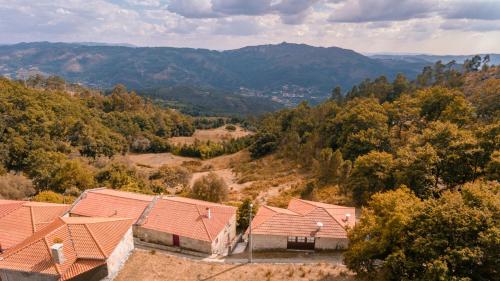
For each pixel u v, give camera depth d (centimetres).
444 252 2069
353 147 6334
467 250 1984
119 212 3753
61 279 2453
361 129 6812
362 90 11806
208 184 5303
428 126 6631
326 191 5409
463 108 6372
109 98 16062
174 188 7169
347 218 3641
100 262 2645
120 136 12006
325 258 3319
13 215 3269
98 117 12925
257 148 10062
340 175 5628
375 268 2541
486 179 3700
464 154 4062
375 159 4566
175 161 11381
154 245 3544
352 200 4869
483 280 2002
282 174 7394
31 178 6825
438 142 4447
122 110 15762
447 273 2006
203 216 3669
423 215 2286
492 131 4303
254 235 3469
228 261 3197
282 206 5019
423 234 2216
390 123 7538
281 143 9825
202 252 3425
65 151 9012
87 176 6138
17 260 2547
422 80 10900
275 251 3500
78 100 14300
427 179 4009
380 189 4472
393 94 10606
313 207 3791
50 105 10875
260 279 2834
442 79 10581
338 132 7744
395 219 2373
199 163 10794
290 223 3525
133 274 2866
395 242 2402
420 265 2120
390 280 2256
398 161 4419
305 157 7956
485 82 9531
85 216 3716
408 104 7562
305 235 3412
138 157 11988
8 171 7669
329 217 3600
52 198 4588
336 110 9406
